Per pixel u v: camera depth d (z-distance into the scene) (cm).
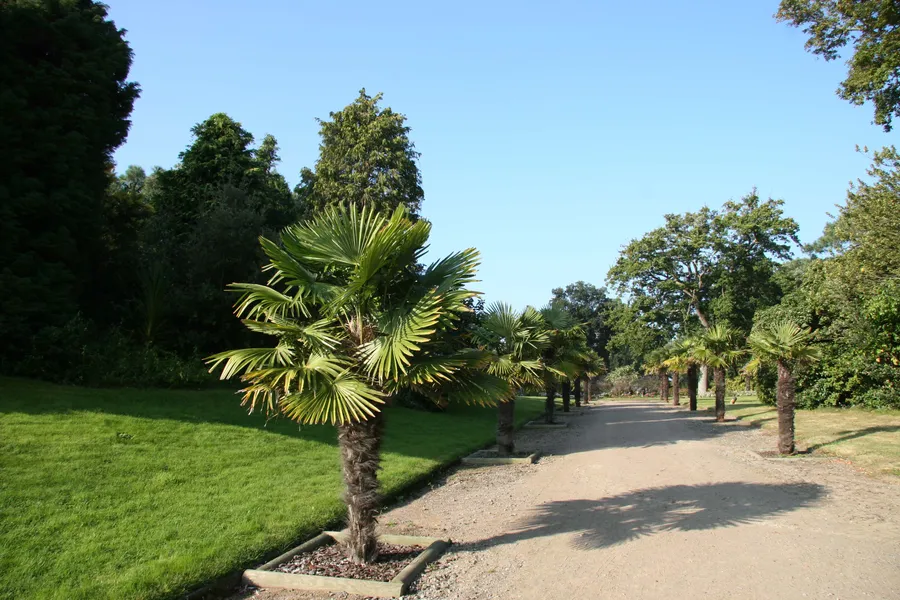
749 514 829
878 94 1551
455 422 2269
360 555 647
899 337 1761
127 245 1853
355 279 640
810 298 2247
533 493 1062
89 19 1622
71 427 1003
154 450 996
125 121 1648
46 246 1366
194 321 1855
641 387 6144
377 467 673
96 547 622
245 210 2023
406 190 3078
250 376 580
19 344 1271
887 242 1720
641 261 4825
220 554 634
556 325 1892
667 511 863
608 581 586
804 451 1397
